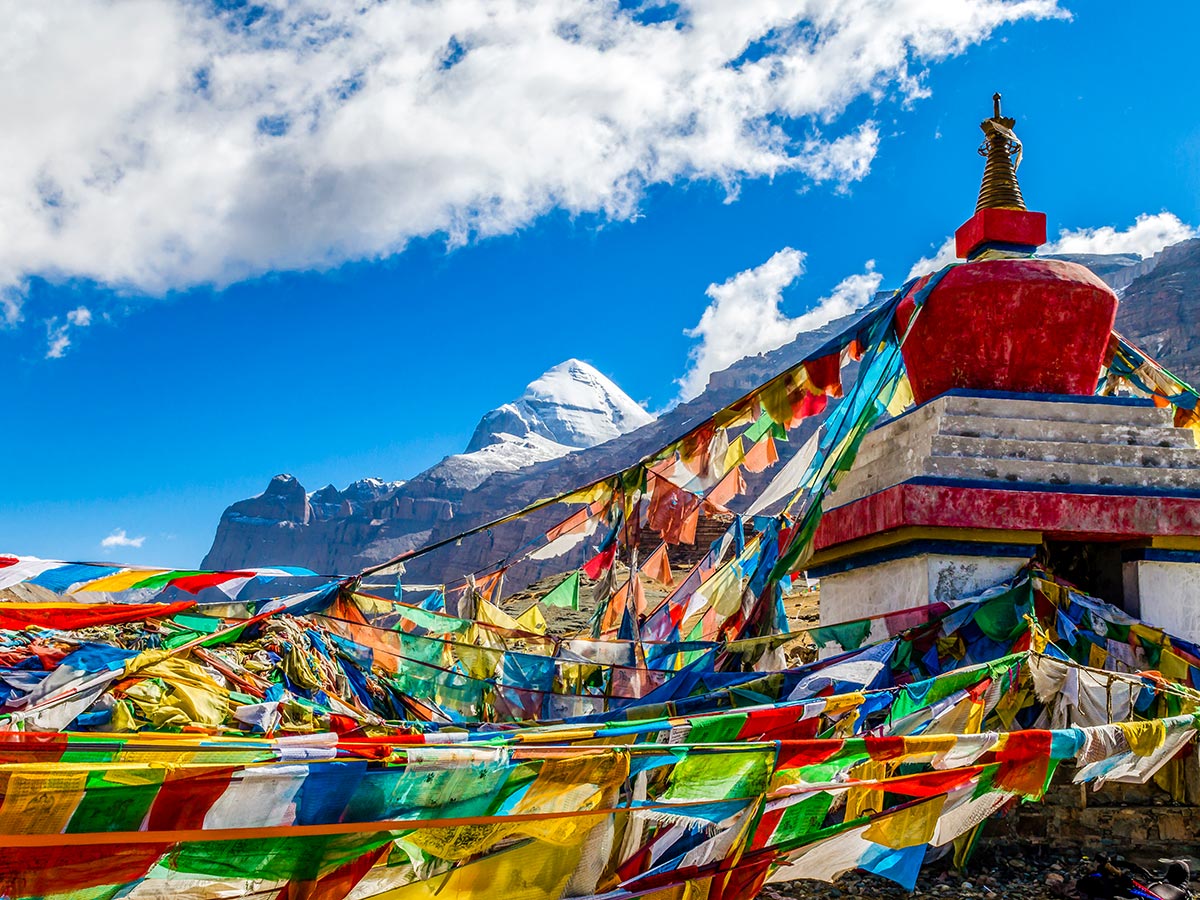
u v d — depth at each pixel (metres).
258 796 5.59
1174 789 11.24
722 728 8.05
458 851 6.24
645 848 7.07
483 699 15.16
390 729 11.34
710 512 17.03
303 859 5.85
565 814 6.50
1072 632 12.43
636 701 13.32
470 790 6.16
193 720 10.25
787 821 7.31
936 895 9.73
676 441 16.08
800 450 15.94
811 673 11.46
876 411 13.64
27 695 9.98
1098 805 11.09
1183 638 13.59
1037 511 13.20
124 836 5.33
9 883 5.15
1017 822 10.80
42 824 5.16
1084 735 8.65
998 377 14.79
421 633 17.16
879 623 13.08
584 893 6.76
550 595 17.70
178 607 12.26
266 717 10.71
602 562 16.80
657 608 16.97
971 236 16.22
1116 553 14.04
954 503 13.08
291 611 14.46
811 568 16.62
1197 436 16.53
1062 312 14.56
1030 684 10.73
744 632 15.08
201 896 6.72
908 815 7.83
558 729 7.64
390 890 6.36
